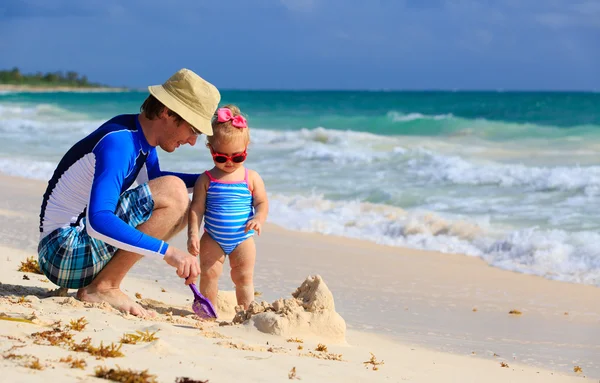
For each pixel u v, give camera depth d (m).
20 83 145.00
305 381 3.19
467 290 7.40
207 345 3.67
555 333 5.86
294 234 10.11
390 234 10.29
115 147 3.98
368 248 9.41
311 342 4.20
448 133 24.64
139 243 3.79
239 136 4.76
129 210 4.10
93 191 3.85
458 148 19.81
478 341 5.49
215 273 4.93
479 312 6.52
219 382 2.96
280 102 53.62
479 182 13.95
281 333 4.20
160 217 4.18
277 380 3.13
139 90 152.25
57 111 35.62
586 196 12.48
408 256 9.07
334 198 12.72
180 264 3.77
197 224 4.73
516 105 38.94
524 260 8.85
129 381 2.77
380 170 15.73
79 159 4.06
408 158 16.77
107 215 3.79
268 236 9.88
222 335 4.03
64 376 2.74
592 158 17.12
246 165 16.81
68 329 3.58
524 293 7.36
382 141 21.81
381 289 7.25
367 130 27.45
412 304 6.70
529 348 5.35
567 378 4.48
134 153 4.10
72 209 4.20
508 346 5.37
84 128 26.38
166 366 3.11
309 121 28.92
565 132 22.53
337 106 44.69
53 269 4.28
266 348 3.83
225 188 4.82
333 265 8.23
